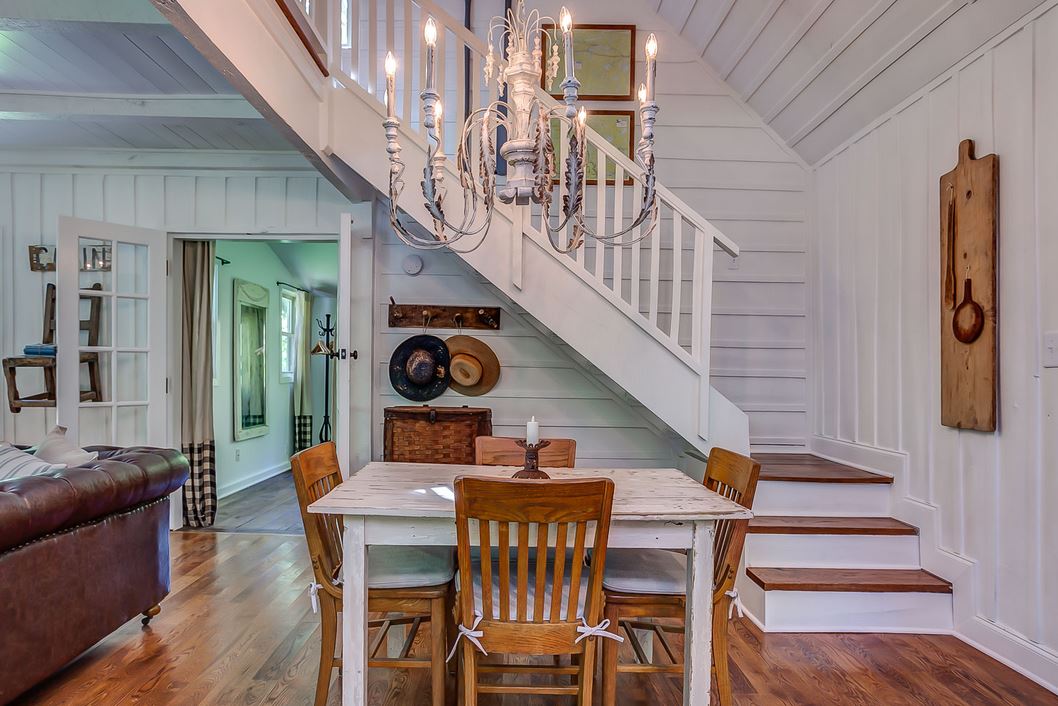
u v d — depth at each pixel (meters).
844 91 3.21
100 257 3.65
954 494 2.61
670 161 3.96
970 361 2.45
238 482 5.50
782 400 3.96
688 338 3.90
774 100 3.70
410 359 3.90
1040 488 2.16
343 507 1.71
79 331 3.51
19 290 3.93
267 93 2.33
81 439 3.55
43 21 2.13
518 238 2.92
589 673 1.62
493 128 1.86
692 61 3.96
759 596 2.68
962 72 2.54
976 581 2.47
